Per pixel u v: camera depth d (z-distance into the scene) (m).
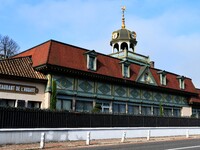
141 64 36.62
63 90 25.19
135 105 32.78
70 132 19.45
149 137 24.14
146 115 27.22
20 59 24.97
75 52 27.59
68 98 25.73
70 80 26.11
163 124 28.92
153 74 36.34
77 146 17.28
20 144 16.39
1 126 16.50
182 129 29.69
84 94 27.00
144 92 34.22
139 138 24.19
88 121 21.70
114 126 23.69
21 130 16.61
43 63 23.84
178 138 26.39
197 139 24.91
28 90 23.16
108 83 29.81
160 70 38.12
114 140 21.42
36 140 17.31
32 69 24.59
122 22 40.34
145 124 26.83
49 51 24.95
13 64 23.47
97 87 28.52
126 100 31.39
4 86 21.61
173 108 38.75
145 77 33.97
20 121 17.50
